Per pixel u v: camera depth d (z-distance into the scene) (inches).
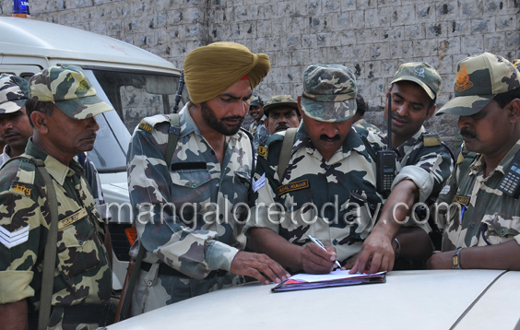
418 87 94.2
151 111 166.4
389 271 68.9
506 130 68.3
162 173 76.4
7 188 67.4
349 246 81.7
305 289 60.9
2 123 96.0
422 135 95.0
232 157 83.0
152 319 56.2
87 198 82.0
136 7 395.2
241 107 75.1
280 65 370.3
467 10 319.6
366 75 347.9
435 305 47.2
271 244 78.1
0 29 143.6
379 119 346.9
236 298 60.5
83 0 407.8
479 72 68.2
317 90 76.9
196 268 71.6
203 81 71.8
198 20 378.6
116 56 163.0
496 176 71.2
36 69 140.3
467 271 62.4
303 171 83.4
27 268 67.6
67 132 74.6
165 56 390.6
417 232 79.4
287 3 364.2
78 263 74.4
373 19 342.6
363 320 45.2
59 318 72.5
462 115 69.5
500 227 67.7
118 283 127.8
